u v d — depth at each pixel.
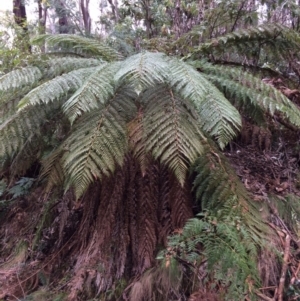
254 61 2.16
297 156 1.90
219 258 1.11
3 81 1.53
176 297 1.40
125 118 1.42
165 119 1.34
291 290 1.30
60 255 1.82
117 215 1.63
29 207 2.17
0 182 2.40
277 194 1.66
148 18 3.10
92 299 1.54
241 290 1.10
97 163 1.29
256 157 1.94
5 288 1.73
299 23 2.26
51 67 1.69
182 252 1.26
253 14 2.29
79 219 1.91
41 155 1.84
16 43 3.20
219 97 1.38
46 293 1.64
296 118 1.45
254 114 1.70
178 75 1.37
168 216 1.57
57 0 4.34
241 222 1.29
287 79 2.03
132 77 1.30
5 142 1.49
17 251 1.97
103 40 3.19
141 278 1.50
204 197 1.45
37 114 1.58
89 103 1.28
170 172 1.58
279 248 1.42
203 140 1.49
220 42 1.90
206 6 2.76
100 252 1.64
